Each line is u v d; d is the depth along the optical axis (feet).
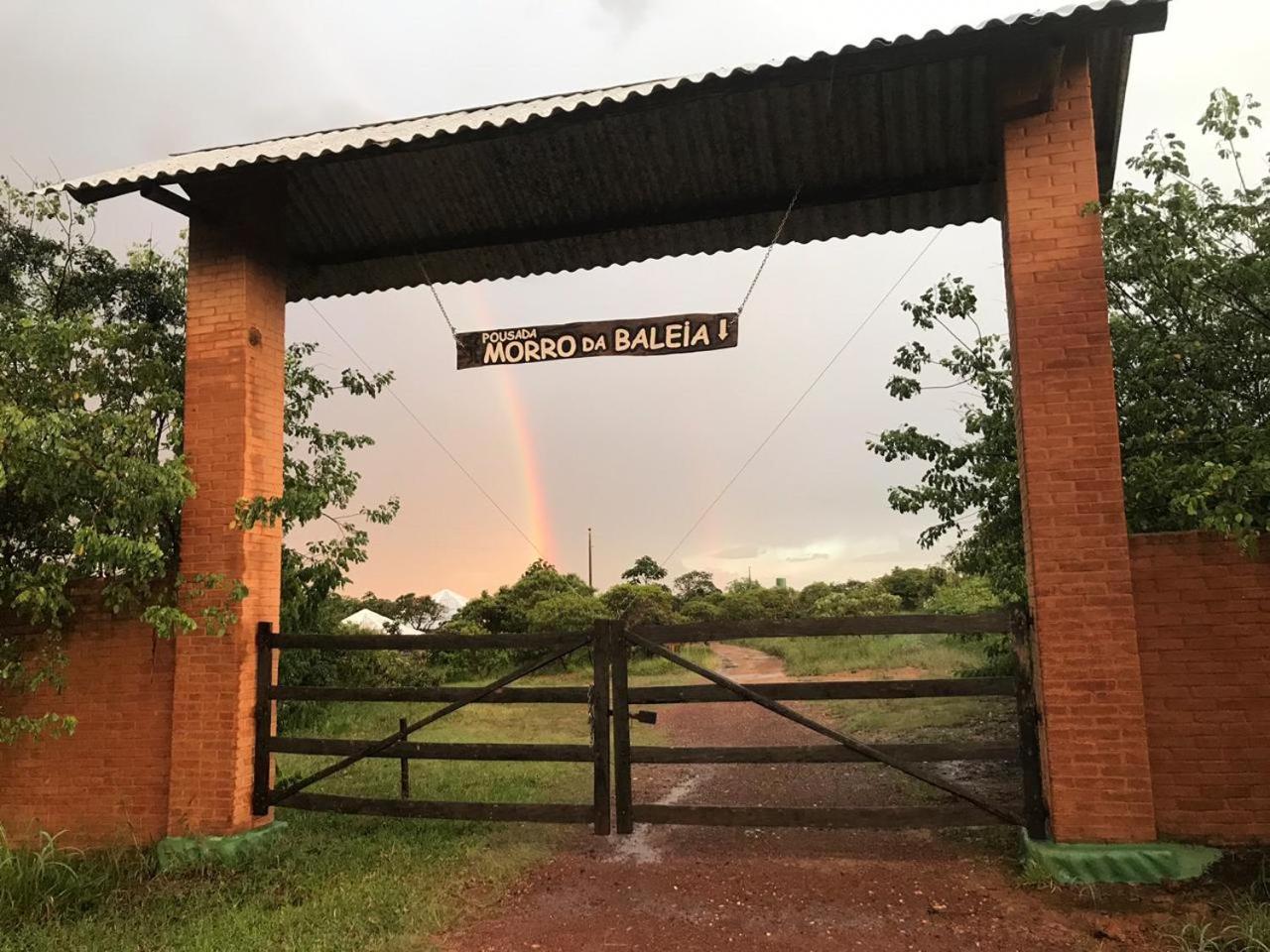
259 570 22.24
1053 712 17.28
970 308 28.73
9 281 26.32
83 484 19.72
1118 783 16.87
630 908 16.67
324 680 44.78
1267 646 16.94
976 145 21.99
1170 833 16.98
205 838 20.62
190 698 21.42
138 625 22.24
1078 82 18.69
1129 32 17.04
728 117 21.35
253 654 21.93
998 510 28.12
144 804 21.61
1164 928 14.66
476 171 23.44
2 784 22.34
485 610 83.61
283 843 21.33
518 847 20.51
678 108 20.99
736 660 81.41
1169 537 17.54
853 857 19.48
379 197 24.44
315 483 30.40
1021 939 14.64
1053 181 18.53
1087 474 17.58
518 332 22.81
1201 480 17.56
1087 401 17.78
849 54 17.57
